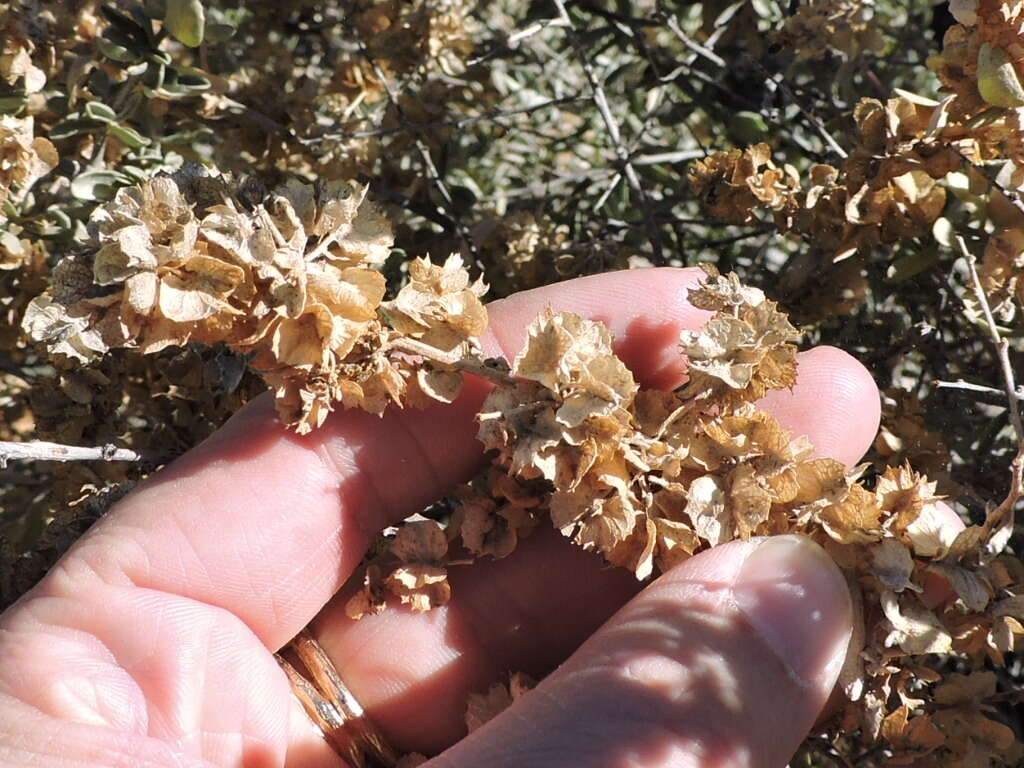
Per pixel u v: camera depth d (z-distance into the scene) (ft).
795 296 0.53
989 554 0.36
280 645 0.43
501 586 0.45
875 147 0.47
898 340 0.56
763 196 0.51
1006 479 0.54
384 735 0.44
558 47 0.92
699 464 0.37
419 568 0.42
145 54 0.54
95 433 0.51
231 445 0.42
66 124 0.54
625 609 0.37
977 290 0.39
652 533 0.36
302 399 0.36
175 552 0.40
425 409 0.42
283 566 0.42
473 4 0.73
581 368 0.35
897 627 0.35
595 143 0.83
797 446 0.38
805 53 0.59
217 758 0.39
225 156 0.64
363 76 0.71
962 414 0.55
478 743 0.35
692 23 0.85
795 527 0.38
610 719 0.34
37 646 0.38
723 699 0.35
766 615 0.36
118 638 0.39
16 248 0.53
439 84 0.67
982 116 0.43
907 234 0.49
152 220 0.33
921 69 0.73
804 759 0.47
